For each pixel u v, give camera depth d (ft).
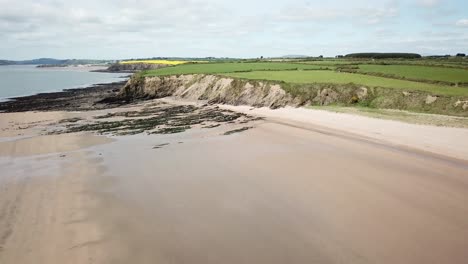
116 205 49.55
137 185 57.26
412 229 40.93
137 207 48.70
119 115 141.59
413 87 134.62
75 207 49.21
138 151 79.87
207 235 40.70
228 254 36.86
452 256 35.68
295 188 53.93
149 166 67.41
